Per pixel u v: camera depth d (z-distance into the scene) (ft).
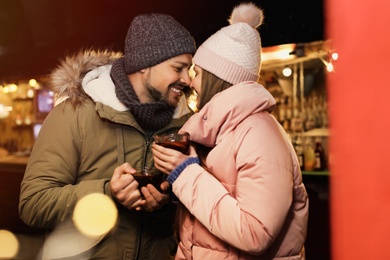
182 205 4.62
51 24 16.76
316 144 13.09
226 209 3.82
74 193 4.65
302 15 10.74
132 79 5.30
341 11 8.87
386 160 8.41
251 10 4.72
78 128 5.00
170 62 5.06
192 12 12.39
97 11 15.37
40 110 20.08
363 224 8.92
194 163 4.21
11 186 16.98
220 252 4.11
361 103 8.76
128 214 5.02
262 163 3.79
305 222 4.33
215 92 4.47
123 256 5.02
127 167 4.53
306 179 12.03
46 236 4.97
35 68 16.88
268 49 11.52
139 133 5.16
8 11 18.63
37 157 4.91
